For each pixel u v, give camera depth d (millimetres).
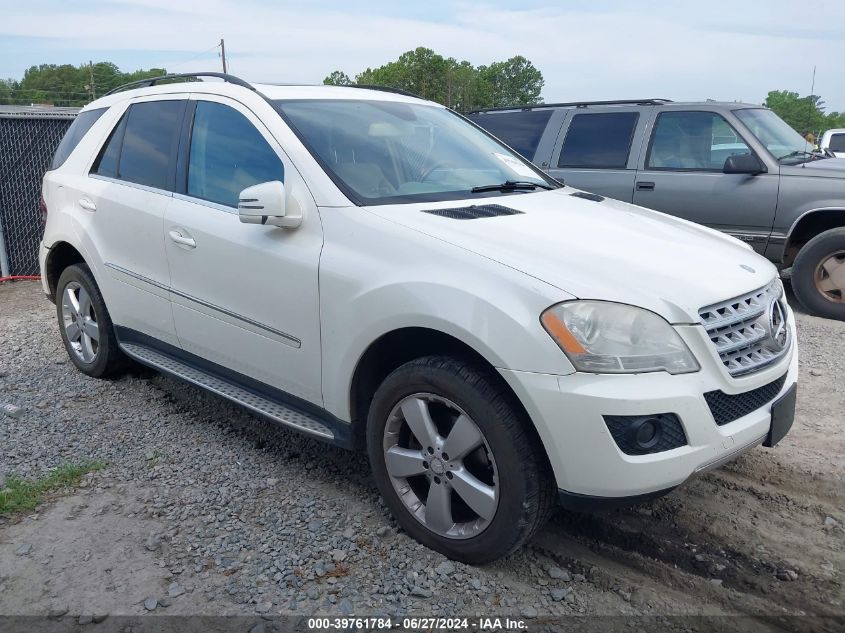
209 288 3854
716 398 2750
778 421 3004
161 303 4227
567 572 3004
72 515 3395
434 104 4746
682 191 7219
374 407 3164
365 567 3006
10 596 2854
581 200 3949
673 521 3387
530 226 3221
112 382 5102
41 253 5352
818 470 3826
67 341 5266
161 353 4469
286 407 3668
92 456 3982
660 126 7426
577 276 2744
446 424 3023
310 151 3539
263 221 3381
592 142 7730
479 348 2721
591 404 2566
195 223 3893
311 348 3365
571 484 2662
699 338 2699
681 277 2867
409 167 3805
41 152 8844
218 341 3893
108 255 4594
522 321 2656
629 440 2586
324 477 3756
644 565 3070
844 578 2979
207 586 2895
